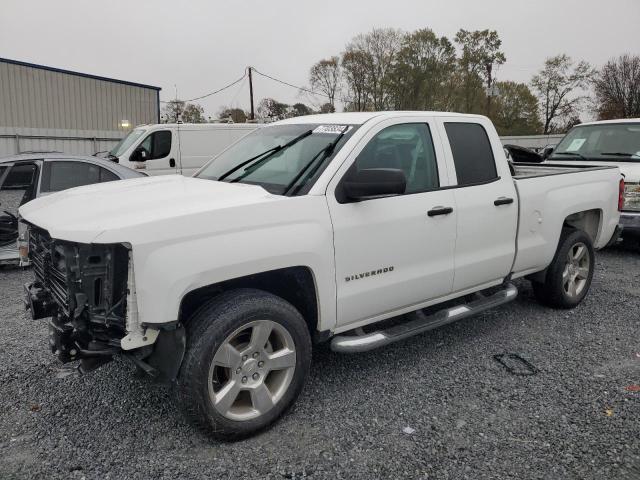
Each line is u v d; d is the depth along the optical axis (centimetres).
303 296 348
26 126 2680
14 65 2617
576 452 301
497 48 5372
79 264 284
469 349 448
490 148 454
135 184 387
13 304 566
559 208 499
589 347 452
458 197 412
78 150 2627
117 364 414
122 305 286
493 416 340
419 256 389
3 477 278
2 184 743
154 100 3111
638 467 288
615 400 360
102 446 307
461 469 288
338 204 343
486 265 441
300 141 391
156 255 273
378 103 5569
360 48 5503
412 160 396
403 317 455
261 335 311
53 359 423
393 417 339
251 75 4200
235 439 311
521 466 290
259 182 369
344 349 354
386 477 281
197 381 288
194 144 1374
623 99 5153
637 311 542
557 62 5778
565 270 534
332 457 298
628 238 801
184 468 287
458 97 5466
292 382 329
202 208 296
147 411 346
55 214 313
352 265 351
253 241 303
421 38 5291
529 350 446
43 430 323
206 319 294
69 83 2789
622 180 596
